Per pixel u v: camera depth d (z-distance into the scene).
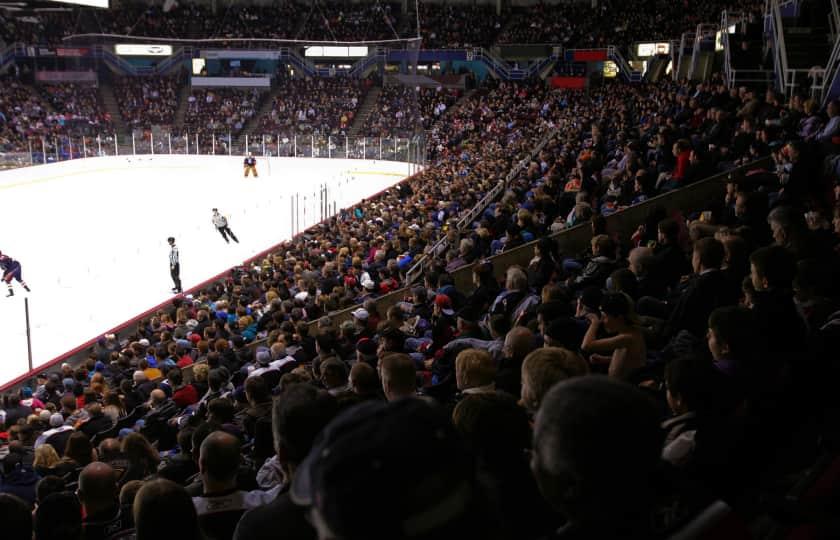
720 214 10.25
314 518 1.25
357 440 1.20
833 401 3.38
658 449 1.53
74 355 17.80
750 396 3.27
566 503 1.53
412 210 25.52
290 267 20.98
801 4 21.58
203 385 11.20
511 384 5.13
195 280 24.08
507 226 14.02
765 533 2.15
